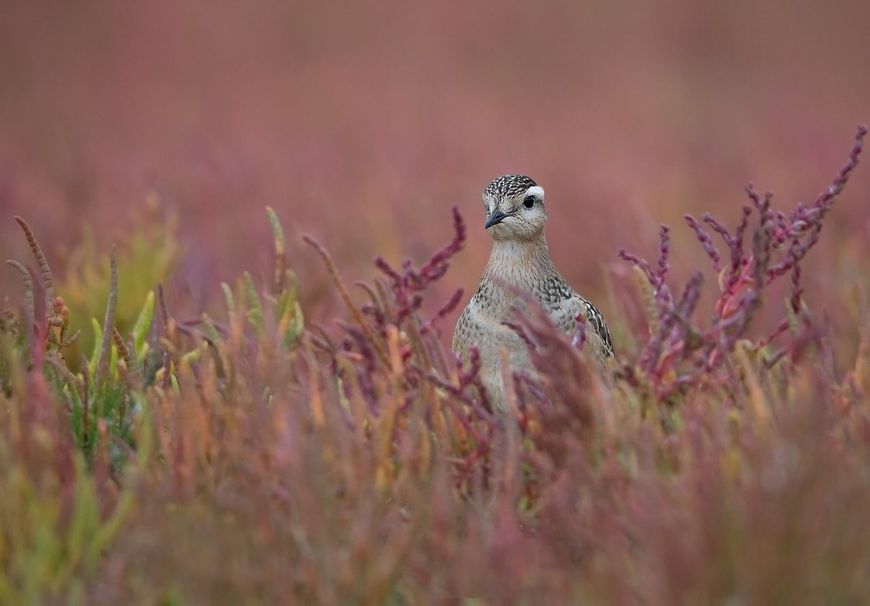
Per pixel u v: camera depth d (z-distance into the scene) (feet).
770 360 28.84
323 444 24.53
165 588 21.52
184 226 61.82
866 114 110.83
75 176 70.23
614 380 30.76
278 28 142.92
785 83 127.34
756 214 69.05
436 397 26.96
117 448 26.32
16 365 25.50
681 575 20.75
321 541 22.06
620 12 148.56
